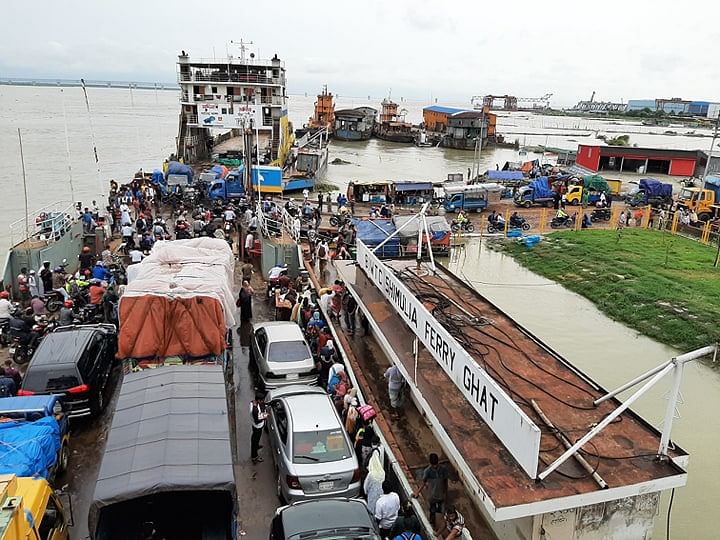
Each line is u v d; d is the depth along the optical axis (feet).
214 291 47.39
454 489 38.24
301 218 111.45
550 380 36.11
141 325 45.42
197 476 28.07
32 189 182.29
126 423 32.53
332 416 39.32
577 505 26.76
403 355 43.01
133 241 87.92
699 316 77.87
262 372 49.47
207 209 107.96
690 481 44.57
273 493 38.11
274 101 177.99
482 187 142.10
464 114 328.29
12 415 36.06
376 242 96.02
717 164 202.08
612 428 31.68
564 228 129.80
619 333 76.54
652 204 150.61
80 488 37.24
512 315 81.76
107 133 384.47
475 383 31.76
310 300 69.36
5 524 22.30
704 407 56.90
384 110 391.04
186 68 177.58
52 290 66.69
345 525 29.27
